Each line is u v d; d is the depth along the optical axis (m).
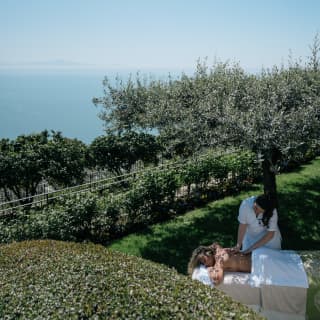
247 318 3.85
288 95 9.16
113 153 14.59
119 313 3.85
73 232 9.88
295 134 8.11
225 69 11.33
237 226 10.58
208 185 13.05
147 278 4.57
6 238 8.75
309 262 6.28
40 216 9.42
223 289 5.59
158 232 10.53
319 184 13.66
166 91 11.26
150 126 10.76
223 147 8.95
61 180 13.66
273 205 6.11
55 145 13.91
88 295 4.14
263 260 5.64
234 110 8.70
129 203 10.80
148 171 12.32
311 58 10.92
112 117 12.08
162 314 3.83
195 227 10.66
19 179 13.09
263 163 9.52
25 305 4.06
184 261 8.97
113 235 10.56
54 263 4.99
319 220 10.77
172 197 11.64
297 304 5.45
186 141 9.79
